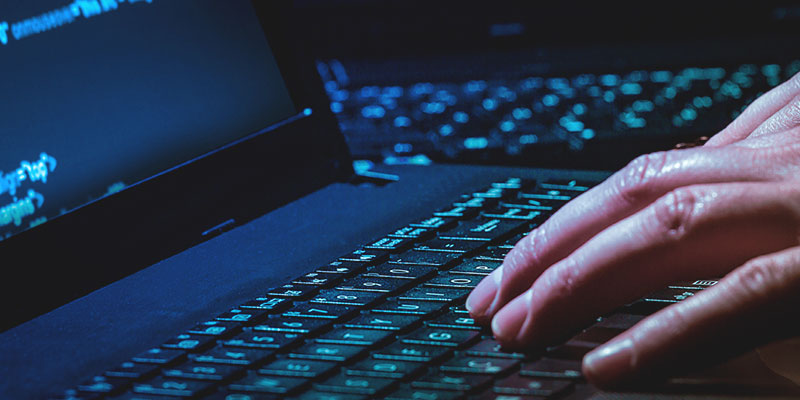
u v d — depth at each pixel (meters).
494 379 0.58
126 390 0.62
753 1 1.90
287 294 0.74
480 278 0.74
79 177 0.86
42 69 0.86
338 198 1.01
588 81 1.69
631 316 0.66
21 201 0.82
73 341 0.72
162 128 0.92
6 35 0.85
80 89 0.88
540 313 0.62
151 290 0.81
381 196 1.00
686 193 0.64
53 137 0.85
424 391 0.57
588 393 0.56
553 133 1.38
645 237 0.63
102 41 0.91
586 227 0.67
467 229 0.86
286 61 1.04
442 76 1.88
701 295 0.58
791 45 1.72
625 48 1.88
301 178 1.02
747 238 0.63
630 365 0.56
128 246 0.87
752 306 0.57
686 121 1.38
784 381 0.57
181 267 0.86
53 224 0.83
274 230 0.93
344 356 0.62
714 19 1.90
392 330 0.66
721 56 1.72
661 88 1.58
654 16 1.94
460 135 1.43
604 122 1.41
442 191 0.99
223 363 0.64
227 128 0.97
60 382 0.65
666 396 0.56
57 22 0.88
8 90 0.84
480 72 1.86
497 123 1.48
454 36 2.10
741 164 0.67
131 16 0.93
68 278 0.82
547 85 1.70
